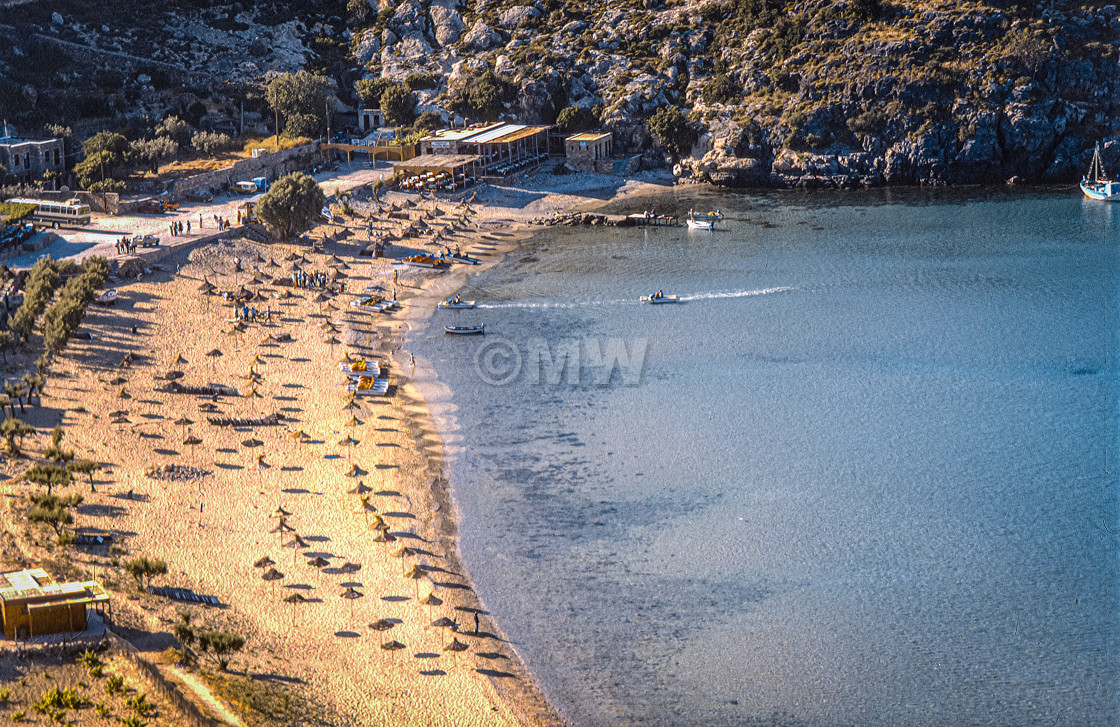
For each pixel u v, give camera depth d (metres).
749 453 103.00
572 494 95.88
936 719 67.88
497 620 77.75
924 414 110.50
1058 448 102.00
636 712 68.69
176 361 118.81
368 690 68.25
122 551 80.44
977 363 123.06
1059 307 140.12
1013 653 73.75
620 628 77.06
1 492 86.44
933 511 91.81
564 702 69.44
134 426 102.31
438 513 91.88
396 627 75.19
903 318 138.38
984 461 100.25
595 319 141.50
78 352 119.12
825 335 133.12
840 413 111.31
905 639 75.50
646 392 117.81
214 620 73.25
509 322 141.00
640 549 87.00
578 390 118.50
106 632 67.50
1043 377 118.62
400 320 141.25
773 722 68.00
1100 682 70.62
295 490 93.31
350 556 83.62
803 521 90.81
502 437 107.12
